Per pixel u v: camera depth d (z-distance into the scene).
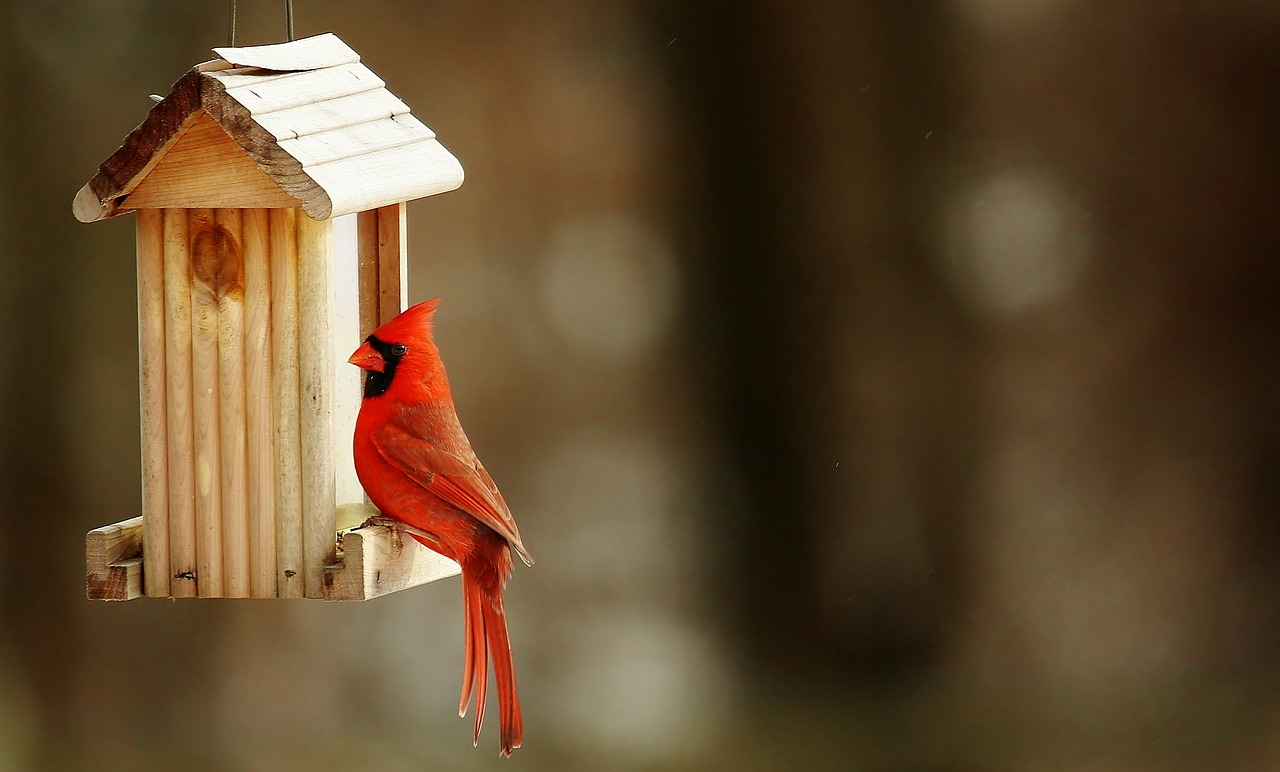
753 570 12.66
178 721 11.90
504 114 12.54
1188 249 12.15
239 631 12.02
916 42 12.25
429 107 12.48
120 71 12.05
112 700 11.94
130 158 5.83
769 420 12.63
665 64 12.61
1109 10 12.08
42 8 12.05
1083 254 12.21
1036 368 12.28
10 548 11.94
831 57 12.36
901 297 12.37
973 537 12.41
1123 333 12.22
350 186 5.79
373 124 6.22
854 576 12.55
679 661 12.53
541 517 12.51
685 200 12.68
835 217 12.42
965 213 12.24
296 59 6.23
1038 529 12.36
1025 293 12.27
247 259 5.93
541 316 12.57
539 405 12.55
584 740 12.23
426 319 6.29
